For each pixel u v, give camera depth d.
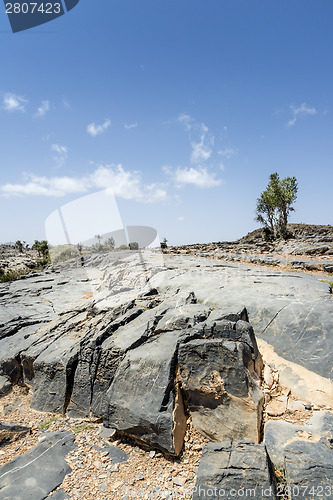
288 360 5.84
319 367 5.48
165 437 4.37
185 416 4.83
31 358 6.72
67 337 7.08
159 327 5.96
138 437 4.68
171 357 5.00
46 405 6.04
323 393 5.02
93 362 5.80
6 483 4.10
